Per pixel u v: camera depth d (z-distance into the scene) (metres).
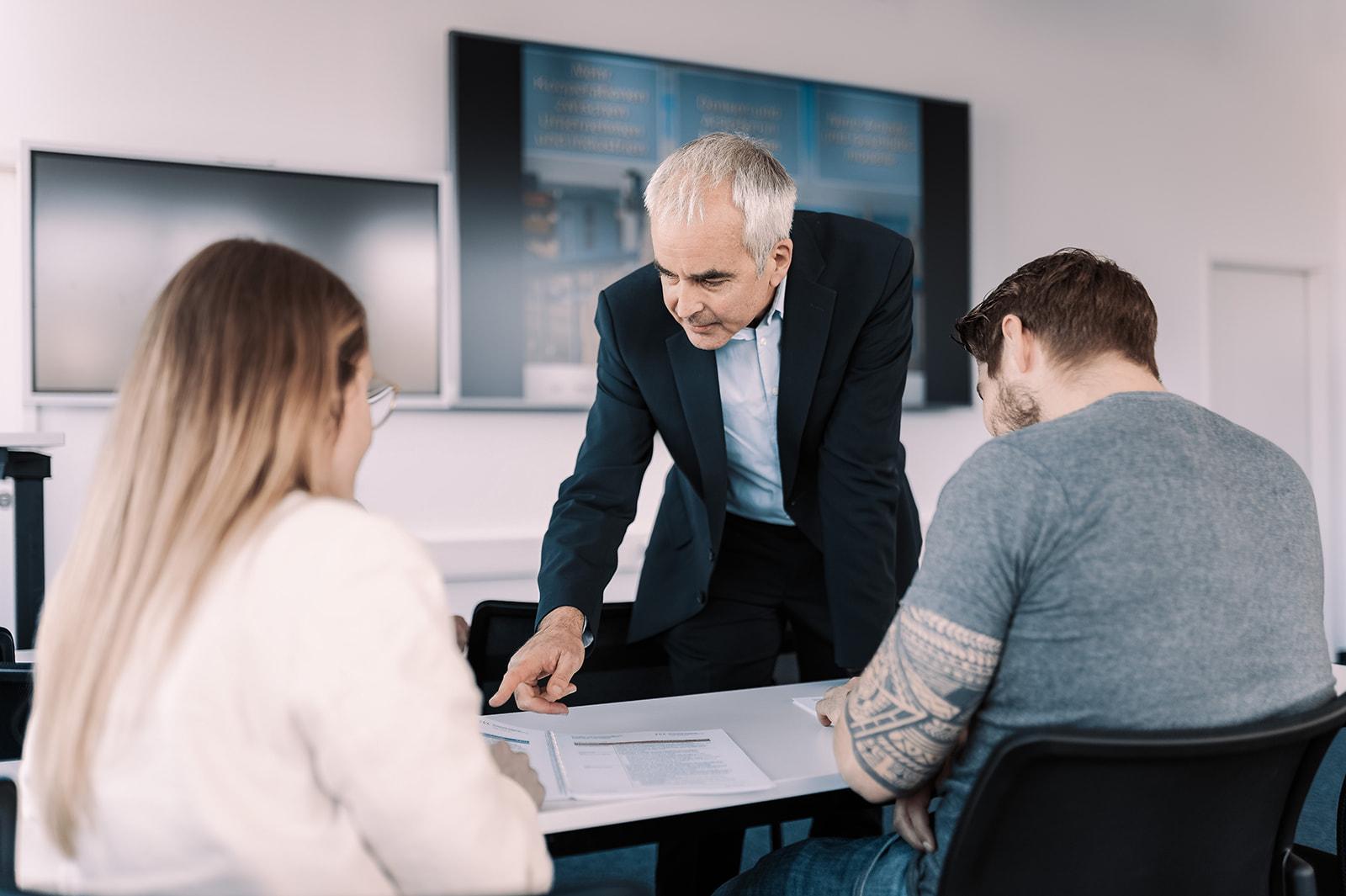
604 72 3.98
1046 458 0.94
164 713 0.68
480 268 3.82
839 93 4.34
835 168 4.34
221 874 0.67
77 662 0.72
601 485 1.67
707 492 1.69
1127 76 5.02
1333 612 5.53
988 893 0.91
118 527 0.74
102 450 0.76
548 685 1.27
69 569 0.75
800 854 1.21
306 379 0.77
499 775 0.85
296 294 0.78
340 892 0.69
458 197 3.78
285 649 0.69
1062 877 0.92
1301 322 5.59
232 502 0.73
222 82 3.58
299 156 3.68
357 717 0.68
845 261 1.64
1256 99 5.32
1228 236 5.26
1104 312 1.07
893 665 0.97
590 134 3.96
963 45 4.67
